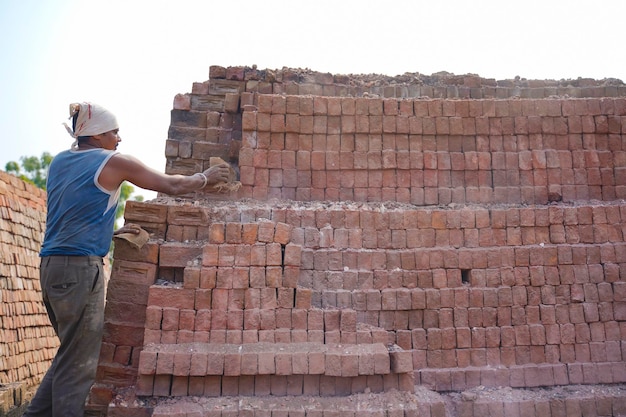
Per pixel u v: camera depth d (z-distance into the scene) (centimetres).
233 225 450
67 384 376
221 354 406
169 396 404
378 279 490
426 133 559
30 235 947
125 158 396
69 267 375
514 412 456
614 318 512
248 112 545
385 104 557
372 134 553
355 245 499
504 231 518
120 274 460
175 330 427
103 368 444
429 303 491
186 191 434
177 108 609
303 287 466
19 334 836
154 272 463
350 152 549
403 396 406
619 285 514
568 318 506
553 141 572
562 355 500
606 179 567
